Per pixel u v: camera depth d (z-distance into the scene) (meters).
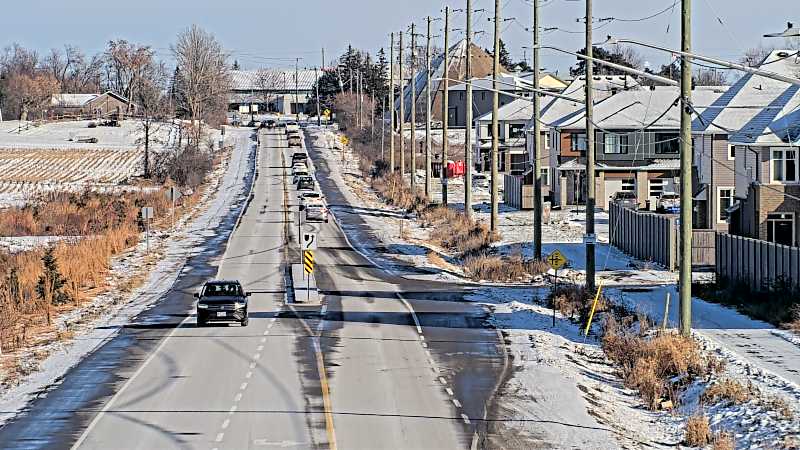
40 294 90.06
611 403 53.59
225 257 122.00
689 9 60.53
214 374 59.09
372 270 112.62
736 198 112.19
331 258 121.88
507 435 45.78
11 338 72.44
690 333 64.62
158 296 94.50
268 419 48.03
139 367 61.53
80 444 43.75
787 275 81.19
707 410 51.22
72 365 62.72
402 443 43.88
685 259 63.75
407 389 55.25
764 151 103.75
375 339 71.38
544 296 93.19
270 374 59.06
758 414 48.41
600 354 67.81
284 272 109.88
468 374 59.53
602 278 104.06
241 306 76.81
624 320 74.81
